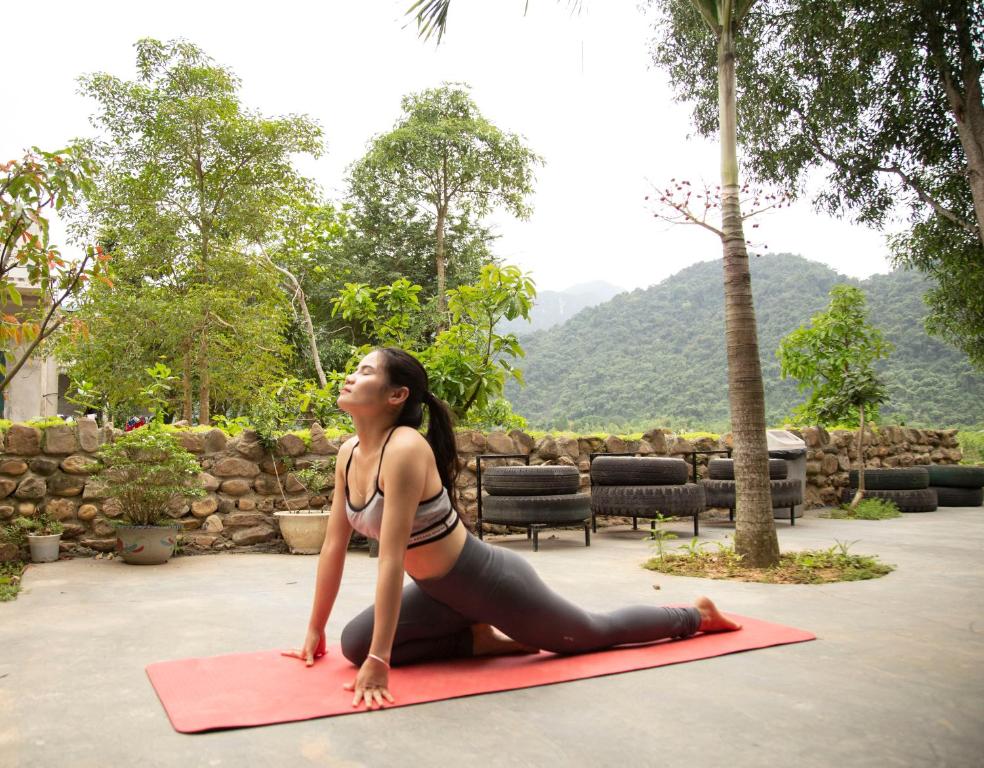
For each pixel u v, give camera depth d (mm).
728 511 8344
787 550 5223
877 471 9016
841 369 9414
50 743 1710
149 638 2791
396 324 7223
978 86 10156
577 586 3949
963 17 9758
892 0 9625
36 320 4656
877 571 4340
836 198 11539
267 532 5652
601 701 2027
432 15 4422
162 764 1584
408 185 23156
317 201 15742
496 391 6637
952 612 3273
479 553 2270
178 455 4895
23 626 3002
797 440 8203
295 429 6895
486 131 21828
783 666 2391
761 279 45469
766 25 10242
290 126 13305
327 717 1885
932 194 11805
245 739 1735
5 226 4301
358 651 2229
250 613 3275
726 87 4559
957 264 12250
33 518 4922
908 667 2383
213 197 13422
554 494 5617
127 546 4738
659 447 7965
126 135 12977
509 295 6504
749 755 1651
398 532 2117
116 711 1941
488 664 2387
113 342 11211
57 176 4270
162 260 12945
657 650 2564
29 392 14242
